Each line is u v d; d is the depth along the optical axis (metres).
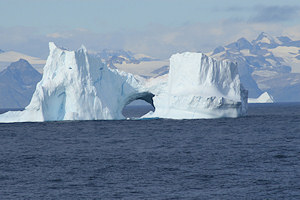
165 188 104.62
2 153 155.25
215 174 117.38
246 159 137.38
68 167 127.56
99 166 128.62
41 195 99.62
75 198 97.44
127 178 113.94
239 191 101.69
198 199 96.38
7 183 109.62
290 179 111.00
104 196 98.69
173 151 155.25
